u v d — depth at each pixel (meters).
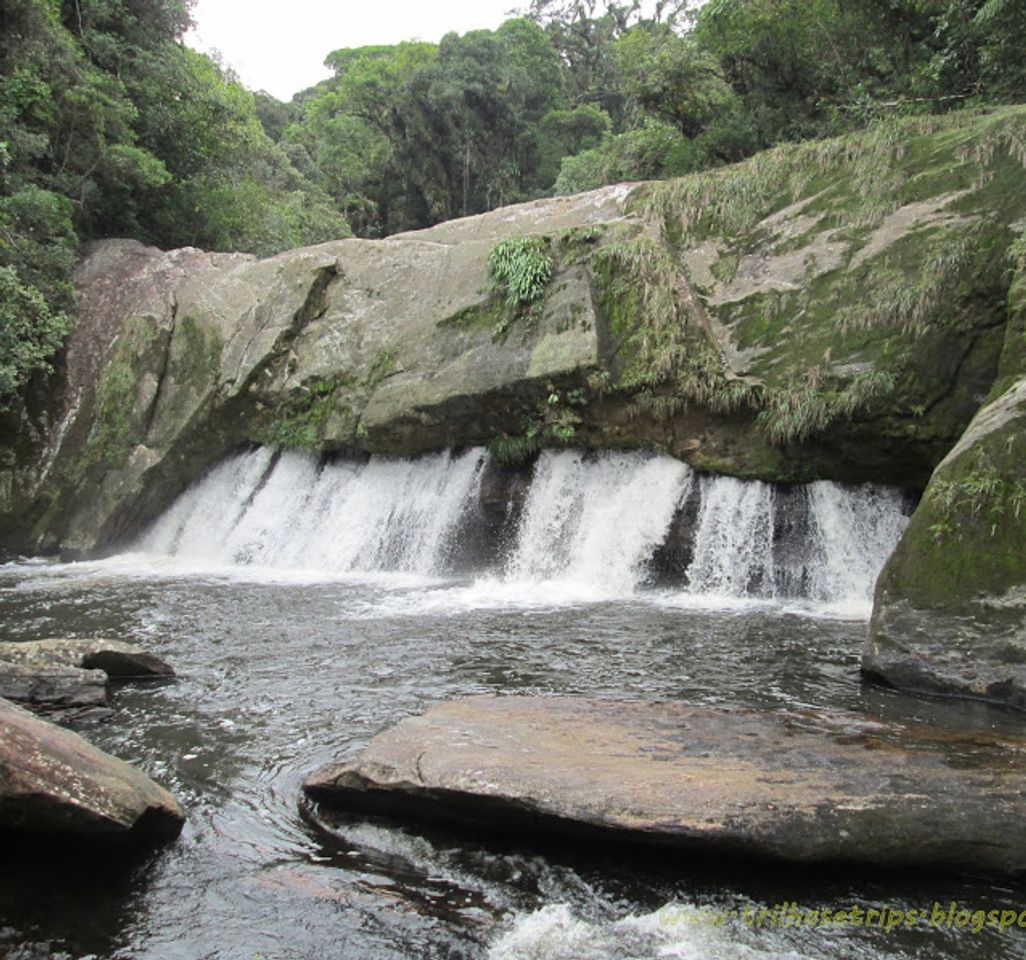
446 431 13.18
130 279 17.50
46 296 16.64
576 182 40.94
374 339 14.43
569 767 4.84
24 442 15.77
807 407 10.38
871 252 10.80
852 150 11.71
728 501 11.22
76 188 18.95
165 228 22.50
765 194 12.38
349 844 4.68
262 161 37.00
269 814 5.01
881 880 4.21
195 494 15.66
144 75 21.67
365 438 13.87
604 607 10.12
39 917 4.02
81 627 9.37
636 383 11.51
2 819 4.26
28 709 6.47
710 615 9.62
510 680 7.23
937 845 4.18
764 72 18.98
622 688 6.96
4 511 15.35
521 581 11.95
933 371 9.91
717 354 11.36
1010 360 7.85
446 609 10.09
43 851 4.47
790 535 10.92
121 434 15.30
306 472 15.03
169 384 15.66
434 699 6.82
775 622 9.23
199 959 3.74
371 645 8.42
